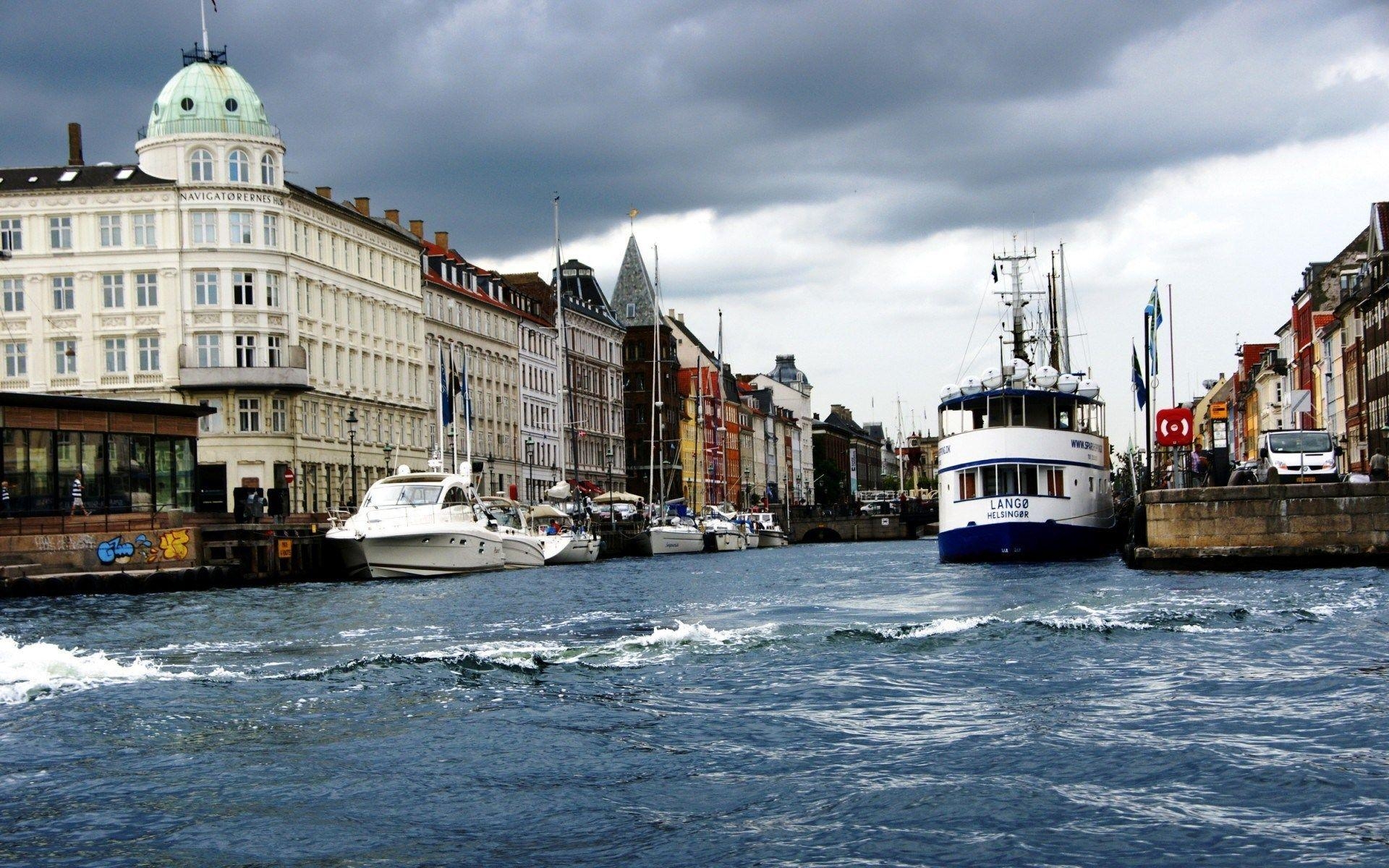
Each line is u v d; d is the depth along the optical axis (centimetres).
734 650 2912
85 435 6481
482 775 1792
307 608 4772
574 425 12131
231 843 1507
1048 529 6712
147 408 6819
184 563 6262
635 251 19100
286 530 6831
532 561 8450
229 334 9694
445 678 2561
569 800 1661
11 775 1820
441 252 13450
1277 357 14900
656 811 1608
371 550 6919
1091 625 3128
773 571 7544
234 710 2259
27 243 9688
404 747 1956
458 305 13025
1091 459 6969
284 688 2472
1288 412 13100
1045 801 1603
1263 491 5125
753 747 1930
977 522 6794
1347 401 10981
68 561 5931
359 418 10938
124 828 1570
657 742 1973
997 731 1989
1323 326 11869
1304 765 1741
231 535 6588
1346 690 2253
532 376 14762
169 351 9638
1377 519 5050
